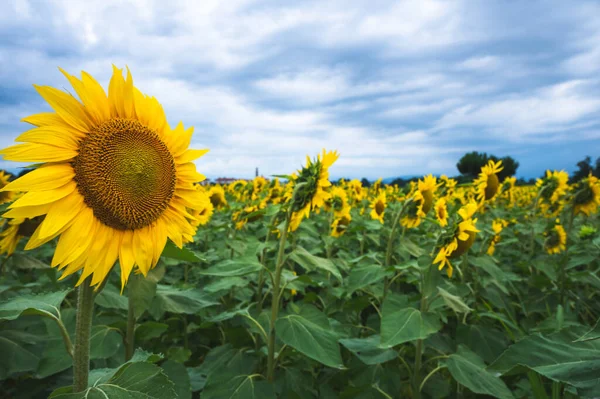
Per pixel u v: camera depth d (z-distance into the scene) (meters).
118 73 2.11
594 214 11.37
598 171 41.19
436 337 4.23
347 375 3.94
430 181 5.79
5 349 3.00
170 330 4.92
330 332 3.05
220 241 7.87
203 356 5.00
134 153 2.01
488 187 7.04
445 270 5.99
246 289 5.47
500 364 2.23
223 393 2.94
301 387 3.45
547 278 6.19
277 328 2.94
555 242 7.54
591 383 1.83
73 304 4.14
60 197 1.79
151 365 1.76
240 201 12.56
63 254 1.78
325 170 3.70
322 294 6.20
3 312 1.87
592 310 6.02
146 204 2.06
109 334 3.28
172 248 2.34
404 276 5.41
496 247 8.06
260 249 3.76
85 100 1.94
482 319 5.04
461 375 3.19
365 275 4.16
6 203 2.49
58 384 3.26
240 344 4.41
